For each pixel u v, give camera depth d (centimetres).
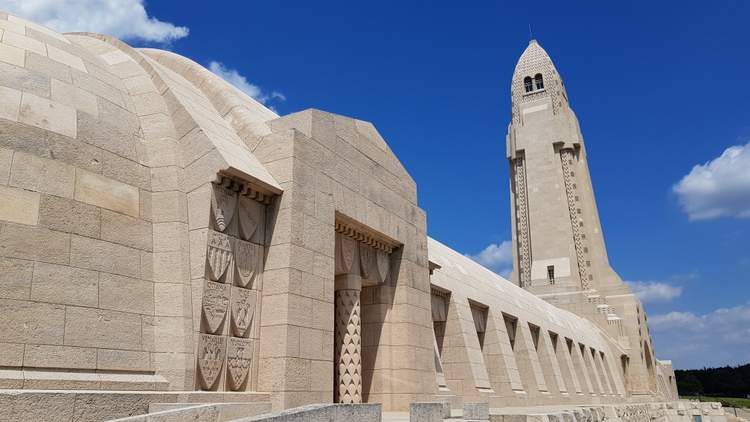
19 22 1292
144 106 1341
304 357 1280
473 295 3195
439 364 2434
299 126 1495
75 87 1204
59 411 787
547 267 7431
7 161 1000
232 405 992
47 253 992
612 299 7319
